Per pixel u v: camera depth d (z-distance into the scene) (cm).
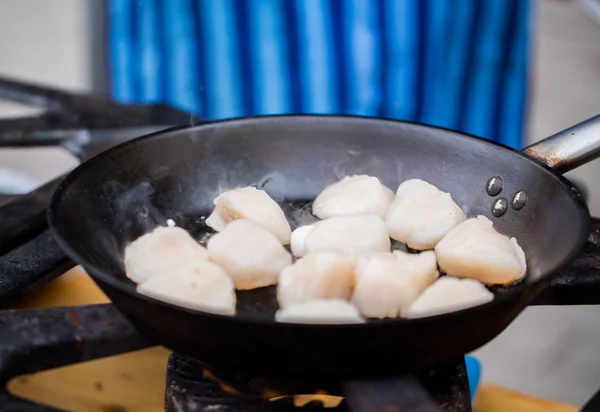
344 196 66
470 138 65
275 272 59
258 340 50
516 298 50
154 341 54
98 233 59
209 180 67
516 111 112
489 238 59
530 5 108
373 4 99
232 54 104
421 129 66
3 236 65
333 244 61
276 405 58
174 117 84
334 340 49
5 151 151
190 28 104
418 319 49
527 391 96
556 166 63
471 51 106
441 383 57
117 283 50
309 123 68
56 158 149
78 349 55
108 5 108
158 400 65
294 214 67
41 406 54
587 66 197
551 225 58
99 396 65
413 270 57
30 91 89
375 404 51
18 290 63
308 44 102
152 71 109
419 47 103
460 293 55
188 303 54
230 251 59
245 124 67
